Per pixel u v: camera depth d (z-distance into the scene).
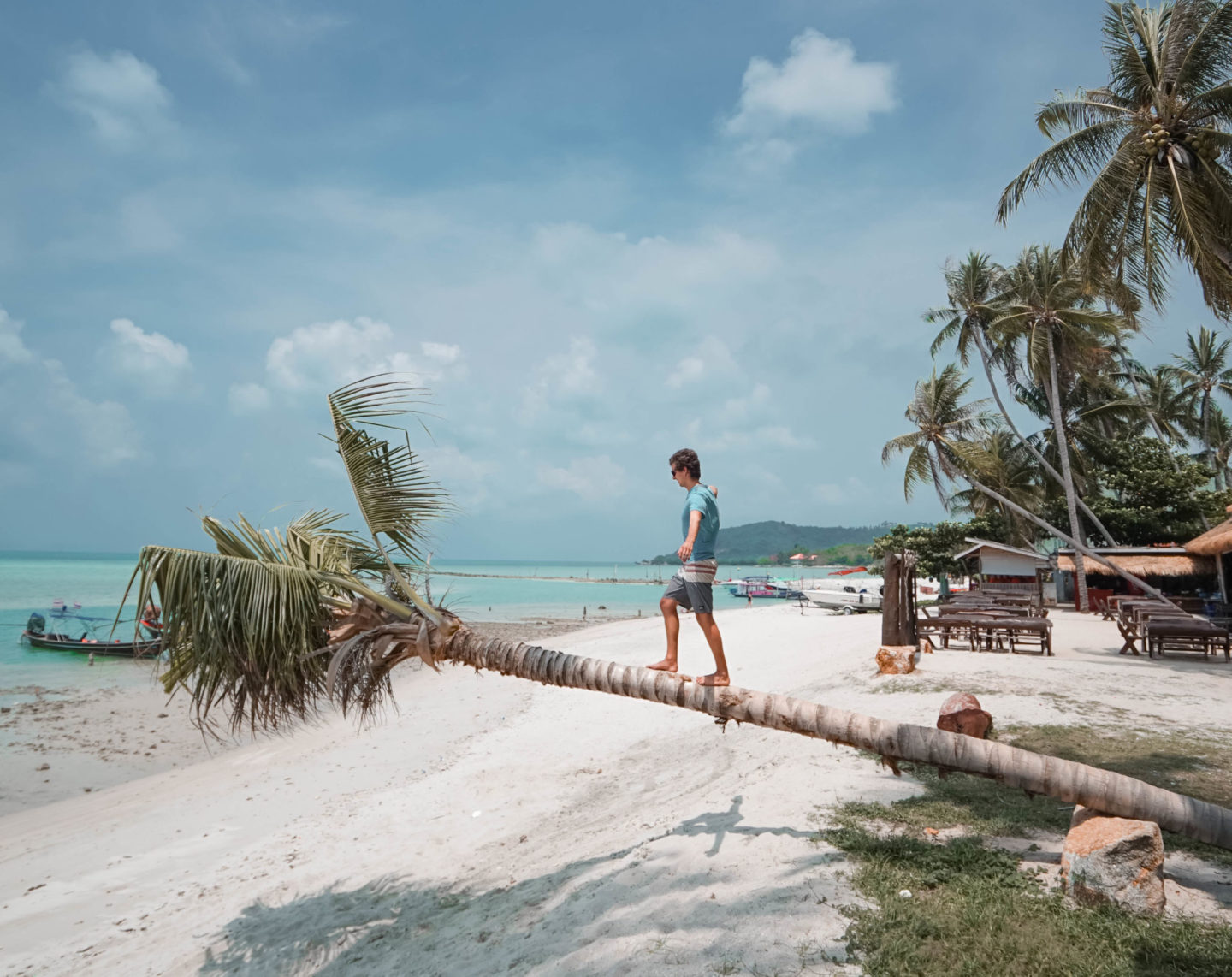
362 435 6.43
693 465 5.88
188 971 5.72
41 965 6.09
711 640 5.62
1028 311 31.14
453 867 7.09
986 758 4.98
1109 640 18.91
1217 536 20.58
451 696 17.61
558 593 88.19
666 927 4.36
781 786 6.82
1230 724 8.80
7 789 11.62
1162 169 14.49
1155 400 46.28
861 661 15.64
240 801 10.30
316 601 6.06
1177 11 14.28
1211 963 3.55
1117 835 4.27
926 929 3.97
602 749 11.23
